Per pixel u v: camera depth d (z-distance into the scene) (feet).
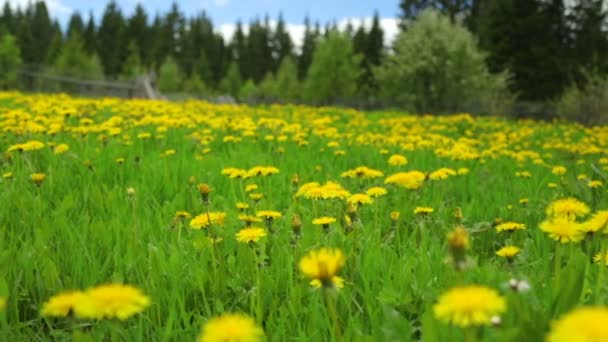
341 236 8.85
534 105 80.94
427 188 14.19
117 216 10.33
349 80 169.07
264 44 367.25
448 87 91.04
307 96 171.73
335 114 51.08
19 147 13.96
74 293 4.67
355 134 30.91
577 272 5.59
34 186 12.60
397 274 7.59
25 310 7.20
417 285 7.11
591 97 61.87
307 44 356.59
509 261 6.72
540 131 42.80
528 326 4.73
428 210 10.02
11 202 10.89
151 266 7.83
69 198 10.84
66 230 9.31
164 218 10.39
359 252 8.50
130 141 20.54
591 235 6.43
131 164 15.58
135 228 8.85
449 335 5.01
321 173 16.52
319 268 4.57
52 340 6.65
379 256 8.12
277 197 12.95
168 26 390.83
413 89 92.12
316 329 6.15
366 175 12.53
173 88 257.96
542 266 8.11
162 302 7.16
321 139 25.93
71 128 20.76
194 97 96.89
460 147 21.88
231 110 45.37
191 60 363.56
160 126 25.44
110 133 19.45
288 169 16.83
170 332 6.32
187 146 21.02
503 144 28.32
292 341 6.20
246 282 7.46
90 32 349.20
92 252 8.27
